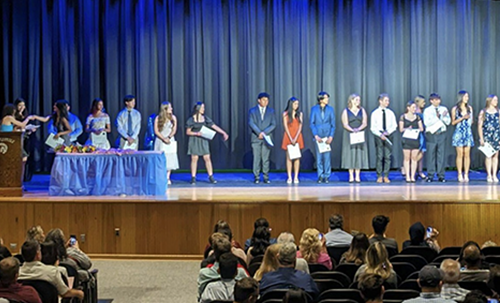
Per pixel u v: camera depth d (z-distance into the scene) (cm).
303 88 1309
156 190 988
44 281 532
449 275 507
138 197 966
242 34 1318
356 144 1148
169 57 1328
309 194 994
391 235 916
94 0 1314
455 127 1153
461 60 1304
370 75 1313
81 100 1324
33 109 1324
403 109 1316
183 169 1332
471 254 558
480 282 538
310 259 634
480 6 1307
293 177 1234
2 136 968
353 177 1164
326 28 1309
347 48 1315
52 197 965
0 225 938
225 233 687
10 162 969
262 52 1316
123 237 934
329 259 646
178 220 930
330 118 1153
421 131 1152
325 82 1313
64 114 1145
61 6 1312
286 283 539
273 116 1166
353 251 641
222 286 539
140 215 930
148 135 1228
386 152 1148
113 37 1317
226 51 1324
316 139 1147
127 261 923
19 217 938
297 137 1152
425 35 1309
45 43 1316
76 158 990
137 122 1170
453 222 913
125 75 1319
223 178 1236
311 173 1299
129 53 1318
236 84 1323
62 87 1324
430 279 471
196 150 1158
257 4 1313
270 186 1111
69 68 1320
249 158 1323
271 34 1318
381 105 1147
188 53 1322
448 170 1311
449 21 1305
